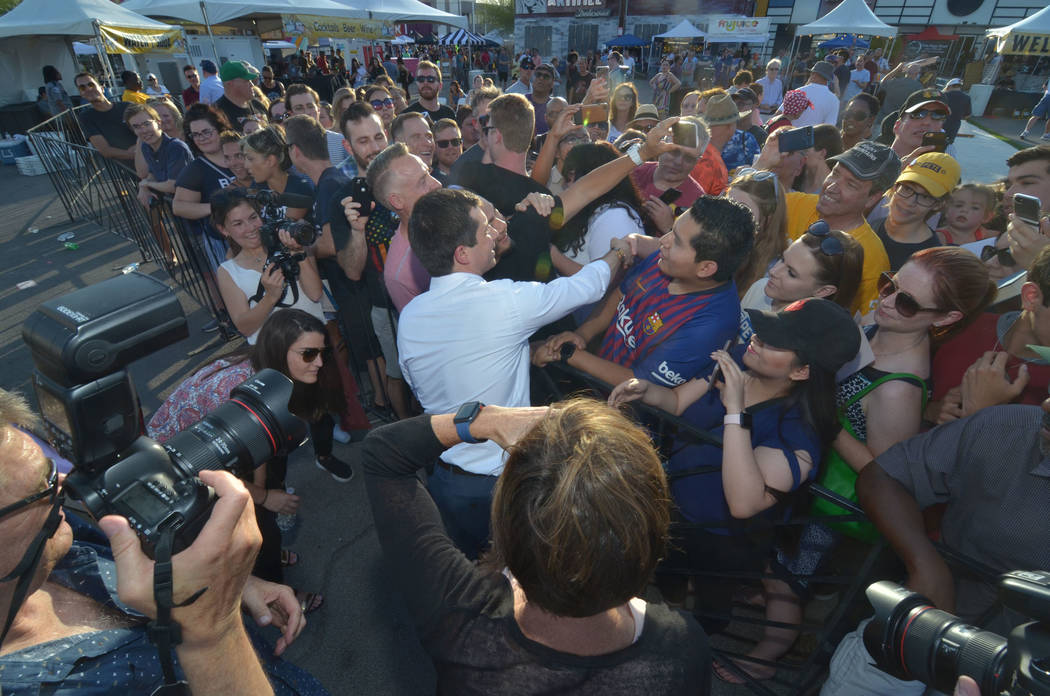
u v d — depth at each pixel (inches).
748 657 84.0
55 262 249.0
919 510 61.9
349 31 532.1
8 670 28.5
